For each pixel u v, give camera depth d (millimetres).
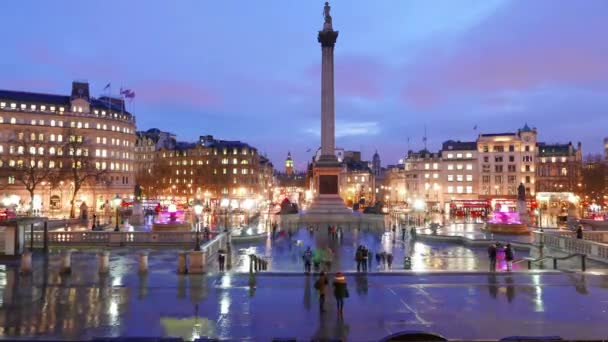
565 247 47125
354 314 23000
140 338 14656
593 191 127312
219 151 183500
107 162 146000
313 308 24094
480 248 54438
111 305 24484
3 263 37156
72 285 29219
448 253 50250
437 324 21406
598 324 21375
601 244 41031
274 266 41031
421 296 26672
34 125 134250
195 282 30203
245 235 61000
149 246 48719
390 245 57625
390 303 25109
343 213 93000
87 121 142500
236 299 25875
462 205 129250
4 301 25188
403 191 187625
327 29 100875
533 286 29234
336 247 54875
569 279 31359
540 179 155500
